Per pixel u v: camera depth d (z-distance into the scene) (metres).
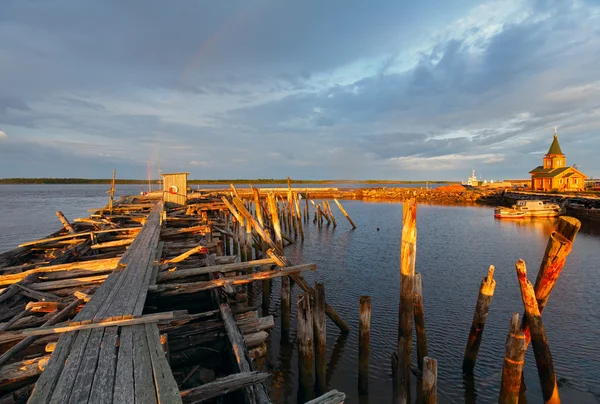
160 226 16.83
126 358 4.93
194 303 10.93
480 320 8.95
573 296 15.46
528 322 6.56
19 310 8.07
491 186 94.69
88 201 72.88
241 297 10.74
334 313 11.85
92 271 10.30
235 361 6.24
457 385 9.01
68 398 3.98
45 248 14.66
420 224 38.88
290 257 23.70
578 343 11.18
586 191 55.78
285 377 9.59
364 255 24.20
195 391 4.70
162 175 30.47
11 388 5.32
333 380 9.41
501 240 29.08
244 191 66.19
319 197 81.44
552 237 6.24
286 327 11.55
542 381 6.57
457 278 18.30
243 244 18.64
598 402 8.28
